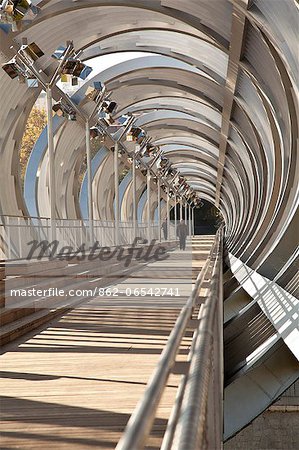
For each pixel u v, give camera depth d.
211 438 3.69
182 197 90.62
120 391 8.08
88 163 34.72
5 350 11.75
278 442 13.26
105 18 28.28
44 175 39.97
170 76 37.81
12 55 24.53
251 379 8.30
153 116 50.16
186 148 66.75
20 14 20.12
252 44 21.30
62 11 24.72
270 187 27.30
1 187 27.17
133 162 50.06
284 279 10.49
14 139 28.25
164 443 2.67
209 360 3.39
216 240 15.22
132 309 17.48
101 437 6.05
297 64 14.33
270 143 26.69
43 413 7.03
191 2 22.75
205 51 30.44
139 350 11.27
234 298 15.83
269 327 10.57
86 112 38.28
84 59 33.25
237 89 29.75
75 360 10.48
